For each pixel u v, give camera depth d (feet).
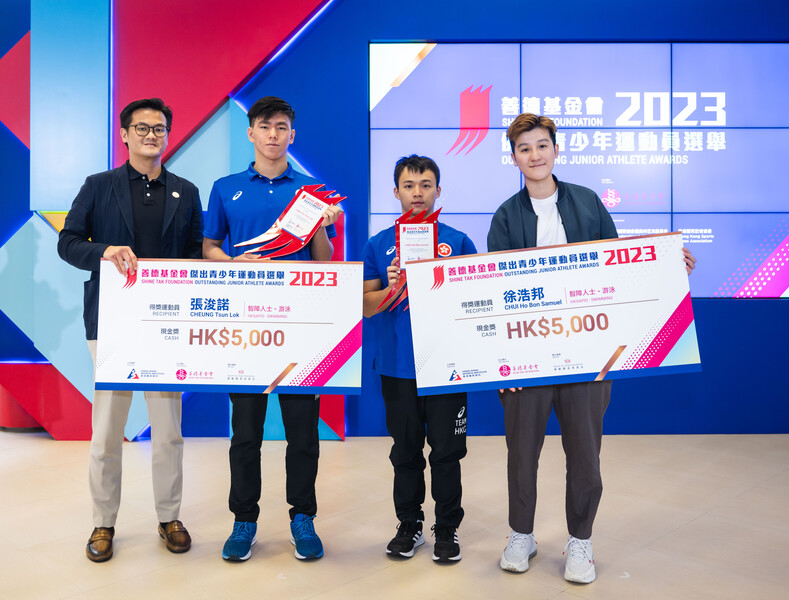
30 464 10.69
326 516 8.27
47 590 6.21
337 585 6.32
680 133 12.44
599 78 12.43
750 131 12.42
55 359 12.16
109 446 6.98
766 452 11.19
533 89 12.47
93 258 6.71
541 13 12.36
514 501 6.66
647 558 6.91
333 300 6.70
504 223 6.72
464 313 6.43
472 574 6.56
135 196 7.16
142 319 6.68
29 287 12.34
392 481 9.73
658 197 12.47
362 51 12.42
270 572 6.62
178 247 7.40
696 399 12.55
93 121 12.12
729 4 12.31
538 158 6.48
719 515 8.17
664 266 6.35
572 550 6.47
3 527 7.89
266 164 7.23
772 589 6.20
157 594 6.13
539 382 6.34
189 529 7.81
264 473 10.16
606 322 6.35
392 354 7.00
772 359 12.47
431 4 12.37
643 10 12.32
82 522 8.06
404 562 6.86
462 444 6.90
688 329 6.32
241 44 12.17
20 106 13.38
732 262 12.49
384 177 12.57
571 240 6.59
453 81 12.48
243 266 6.69
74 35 12.07
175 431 7.24
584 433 6.35
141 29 12.16
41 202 12.12
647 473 9.98
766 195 12.42
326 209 7.00
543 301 6.39
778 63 12.37
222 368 6.67
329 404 12.26
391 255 7.32
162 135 7.07
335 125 12.47
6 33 13.78
